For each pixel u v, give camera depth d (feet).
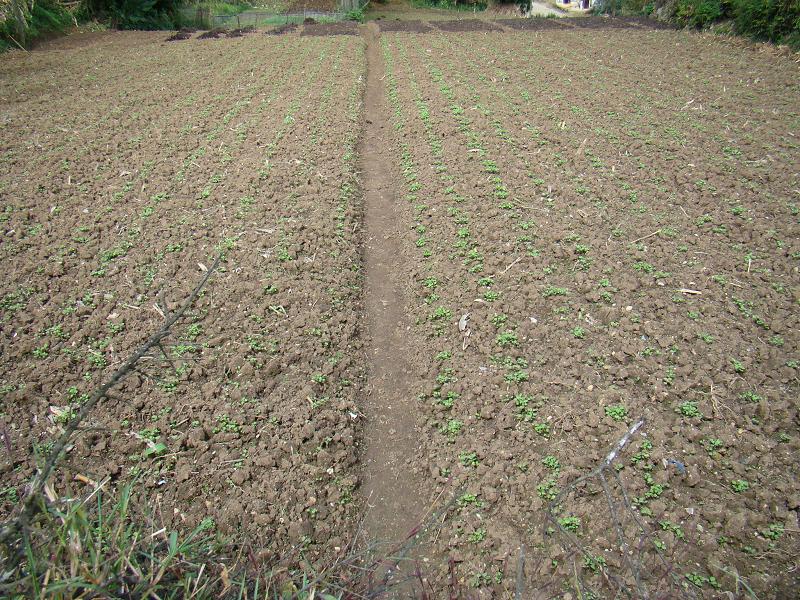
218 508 12.28
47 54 49.90
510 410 14.33
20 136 31.01
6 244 21.35
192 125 32.60
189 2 75.05
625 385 14.82
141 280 19.35
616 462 12.71
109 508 11.86
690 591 10.28
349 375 16.15
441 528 12.13
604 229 21.36
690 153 26.84
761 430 13.44
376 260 21.88
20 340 16.66
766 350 15.57
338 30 62.03
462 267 19.81
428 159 27.76
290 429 14.10
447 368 15.94
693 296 17.81
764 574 10.52
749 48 45.65
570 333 16.58
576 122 31.19
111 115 34.32
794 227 20.83
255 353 16.37
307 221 22.62
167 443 13.65
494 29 60.59
